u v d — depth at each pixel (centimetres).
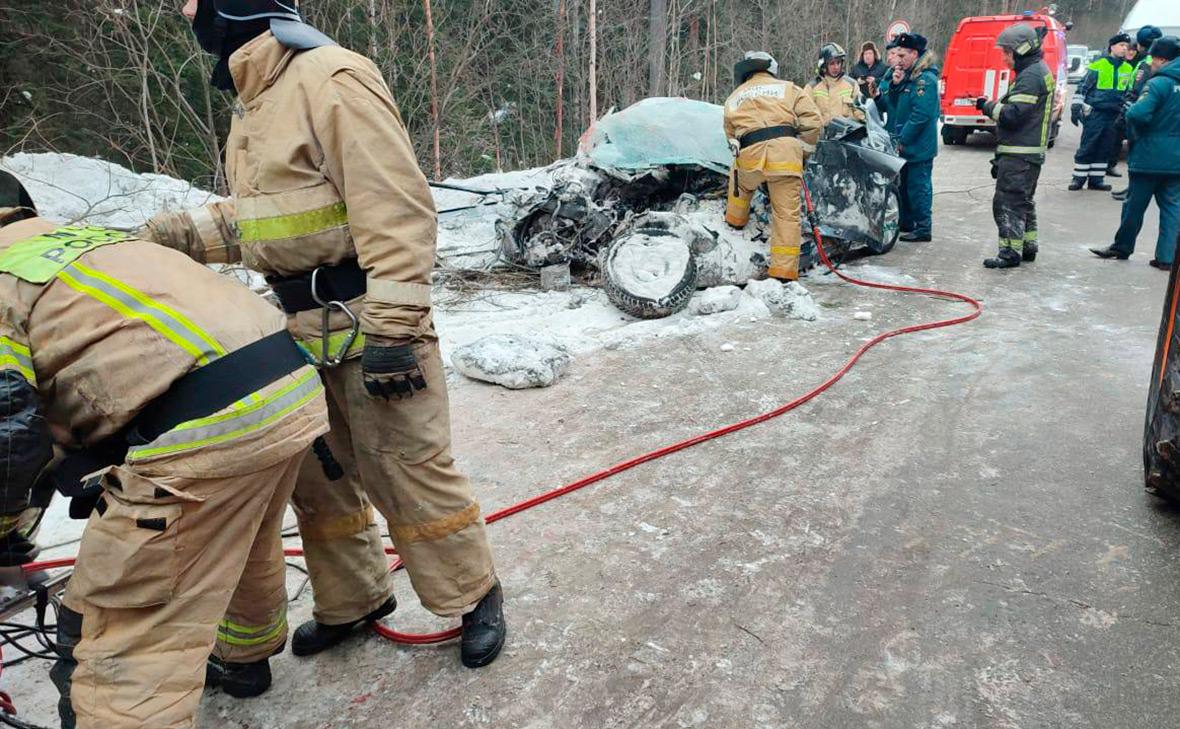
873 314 621
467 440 420
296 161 209
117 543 176
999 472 373
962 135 1741
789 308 611
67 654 190
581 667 255
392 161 205
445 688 248
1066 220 980
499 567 310
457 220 841
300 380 195
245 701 246
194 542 183
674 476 378
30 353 173
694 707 238
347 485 251
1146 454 339
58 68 959
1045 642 261
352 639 273
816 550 316
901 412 443
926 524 332
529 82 1445
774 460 392
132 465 175
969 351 534
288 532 346
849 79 878
